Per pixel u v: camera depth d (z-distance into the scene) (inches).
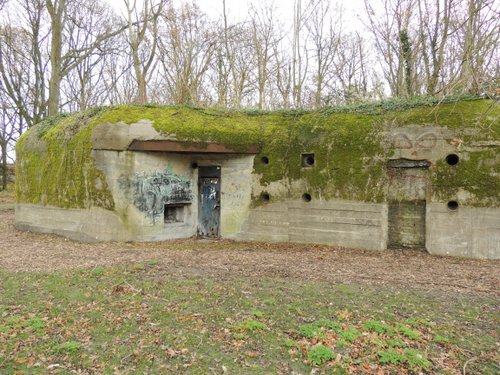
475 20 353.7
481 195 333.1
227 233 435.2
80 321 207.6
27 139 485.4
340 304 229.9
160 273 287.3
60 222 437.1
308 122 403.9
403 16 550.9
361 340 187.0
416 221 367.2
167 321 207.2
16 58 1007.6
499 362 170.9
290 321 207.6
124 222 400.2
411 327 201.3
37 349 181.2
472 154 335.6
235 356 176.1
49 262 323.3
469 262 324.2
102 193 402.6
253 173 422.9
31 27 960.9
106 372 164.7
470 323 206.1
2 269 303.1
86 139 411.2
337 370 165.5
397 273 294.0
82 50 761.0
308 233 401.1
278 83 717.3
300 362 171.5
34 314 217.3
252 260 332.8
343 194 383.9
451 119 343.6
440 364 169.3
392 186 375.9
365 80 812.6
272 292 248.1
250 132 419.5
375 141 370.6
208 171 447.8
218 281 269.0
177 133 400.2
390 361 169.8
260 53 744.3
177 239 431.8
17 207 496.4
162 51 762.2
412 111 363.3
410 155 357.4
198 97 619.2
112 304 228.7
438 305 229.0
